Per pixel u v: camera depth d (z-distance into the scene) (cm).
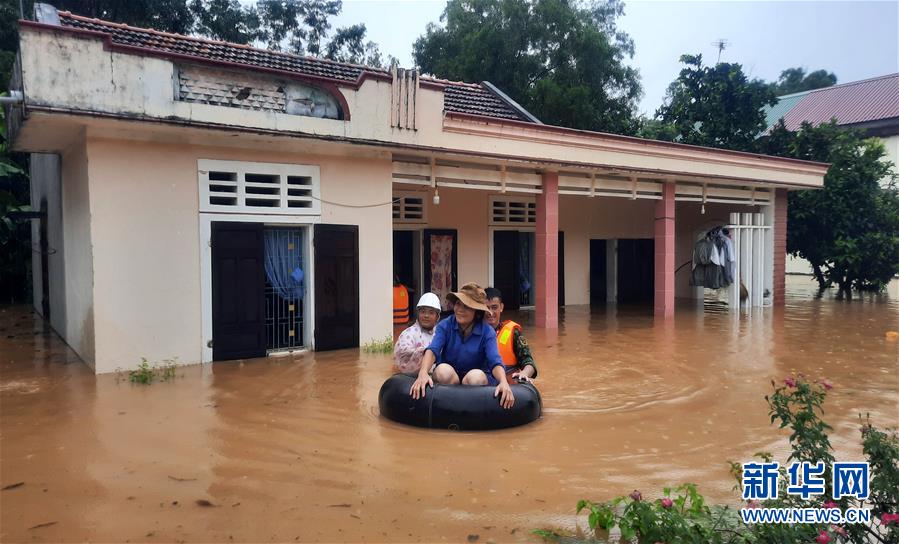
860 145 2014
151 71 763
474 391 570
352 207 993
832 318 1451
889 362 913
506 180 1206
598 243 1828
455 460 492
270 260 944
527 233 1625
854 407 658
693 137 2075
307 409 639
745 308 1652
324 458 494
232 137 869
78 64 720
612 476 464
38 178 1388
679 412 641
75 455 500
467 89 1527
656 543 346
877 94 2983
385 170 1027
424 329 677
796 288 2394
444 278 1448
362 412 628
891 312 1574
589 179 1323
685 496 389
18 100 743
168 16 2177
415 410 575
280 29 2559
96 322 792
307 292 967
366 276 1012
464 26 2553
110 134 792
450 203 1452
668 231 1455
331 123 906
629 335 1181
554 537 369
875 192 1998
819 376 814
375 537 366
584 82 2458
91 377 783
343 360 901
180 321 851
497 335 653
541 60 2467
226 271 884
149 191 822
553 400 689
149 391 714
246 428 573
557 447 526
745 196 1638
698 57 2102
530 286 1630
